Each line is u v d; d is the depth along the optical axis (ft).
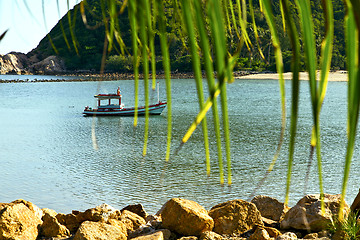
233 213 31.76
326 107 360.89
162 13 3.32
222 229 31.27
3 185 124.36
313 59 3.21
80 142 204.64
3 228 29.66
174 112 331.57
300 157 159.33
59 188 120.57
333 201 31.04
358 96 2.81
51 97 496.23
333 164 146.92
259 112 324.60
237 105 377.71
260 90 575.38
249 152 171.42
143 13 3.29
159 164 150.10
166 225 30.96
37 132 241.14
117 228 29.55
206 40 3.16
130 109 314.14
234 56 3.15
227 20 3.23
